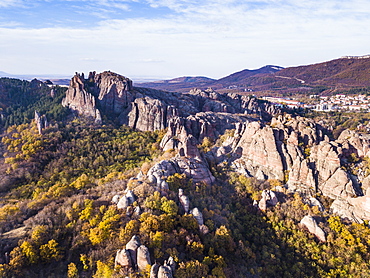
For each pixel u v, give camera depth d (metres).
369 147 105.69
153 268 58.97
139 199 81.69
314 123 128.50
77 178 121.44
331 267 78.56
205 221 84.62
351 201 92.00
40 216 79.31
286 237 88.75
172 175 98.75
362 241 82.56
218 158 130.12
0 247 67.62
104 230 69.56
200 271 63.69
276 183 108.19
